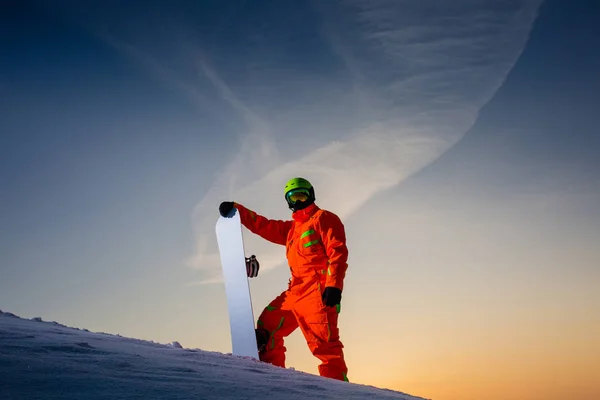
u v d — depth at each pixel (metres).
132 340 3.08
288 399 1.95
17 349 2.04
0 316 3.23
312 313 4.08
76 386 1.69
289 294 4.26
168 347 3.06
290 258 4.28
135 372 1.99
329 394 2.18
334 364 4.01
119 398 1.64
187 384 1.92
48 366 1.85
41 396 1.57
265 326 4.28
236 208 4.50
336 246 4.06
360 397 2.20
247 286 4.25
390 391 2.58
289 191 4.34
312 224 4.18
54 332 2.78
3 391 1.57
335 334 4.06
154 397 1.70
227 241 4.43
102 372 1.90
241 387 2.01
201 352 3.06
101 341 2.70
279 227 4.46
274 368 2.83
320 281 4.12
